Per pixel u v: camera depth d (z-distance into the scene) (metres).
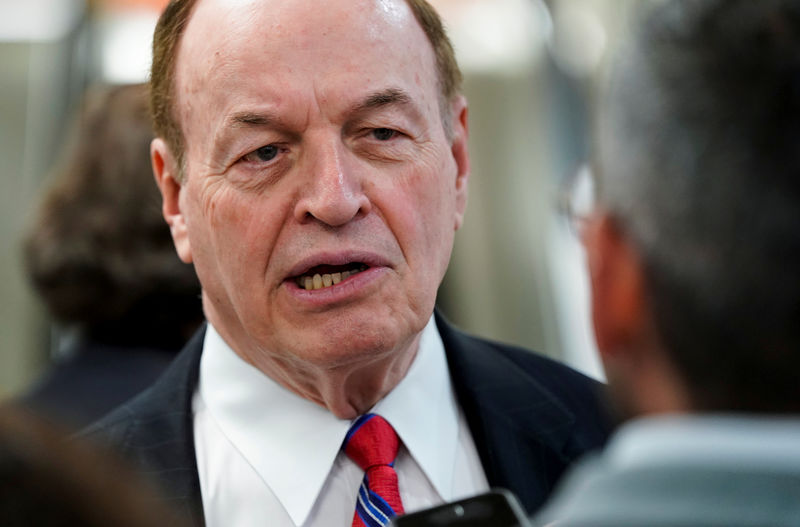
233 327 2.42
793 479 1.08
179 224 2.56
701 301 1.18
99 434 2.41
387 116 2.26
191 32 2.37
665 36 1.25
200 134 2.34
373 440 2.37
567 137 10.59
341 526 2.32
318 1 2.25
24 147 9.32
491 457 2.44
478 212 10.48
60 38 9.62
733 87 1.17
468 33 10.80
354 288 2.22
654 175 1.21
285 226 2.24
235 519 2.33
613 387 1.37
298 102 2.20
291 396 2.42
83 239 3.27
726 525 1.08
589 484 1.21
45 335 8.69
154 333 3.34
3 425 0.98
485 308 10.34
